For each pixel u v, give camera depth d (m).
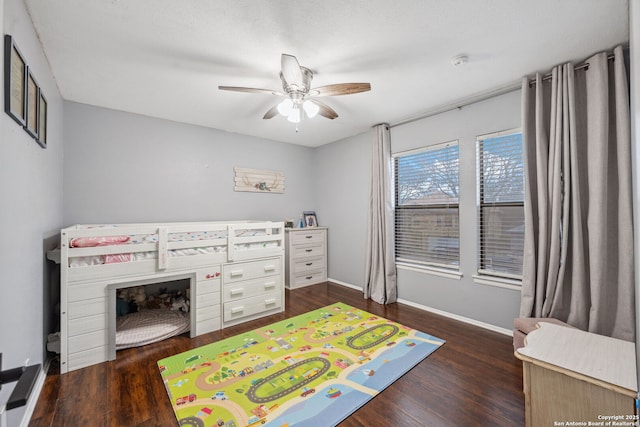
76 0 1.51
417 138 3.37
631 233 1.86
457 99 2.82
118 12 1.61
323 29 1.77
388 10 1.60
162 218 3.37
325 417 1.57
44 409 1.66
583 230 2.12
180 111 3.14
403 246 3.60
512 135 2.63
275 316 3.12
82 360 2.11
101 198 2.99
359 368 2.05
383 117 3.37
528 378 1.32
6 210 1.31
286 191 4.56
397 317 3.06
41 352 1.93
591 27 1.74
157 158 3.34
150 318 2.82
